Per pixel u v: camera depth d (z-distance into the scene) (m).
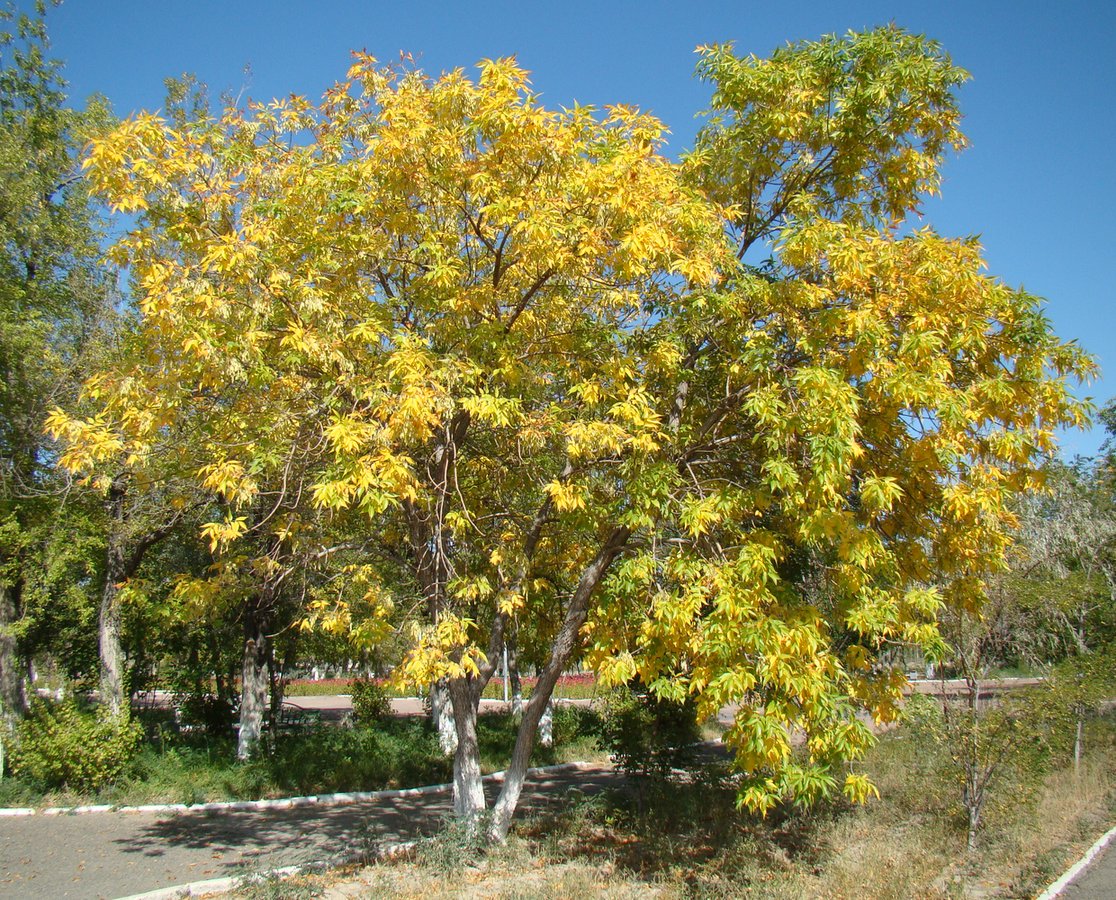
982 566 6.90
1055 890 6.76
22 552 12.98
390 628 7.30
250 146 8.36
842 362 6.49
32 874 8.20
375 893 6.92
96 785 12.28
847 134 8.13
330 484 6.00
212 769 13.84
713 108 8.39
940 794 9.54
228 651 17.61
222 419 7.39
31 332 12.33
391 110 7.59
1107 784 11.16
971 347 6.39
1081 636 11.28
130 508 13.08
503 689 34.38
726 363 7.52
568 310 8.25
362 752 15.16
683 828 9.53
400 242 8.32
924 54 7.78
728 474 8.04
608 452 7.73
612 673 6.62
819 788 5.71
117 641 13.45
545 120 7.28
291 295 7.14
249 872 7.45
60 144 14.32
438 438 8.25
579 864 7.77
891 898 6.47
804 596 7.82
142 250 7.05
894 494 5.77
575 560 9.38
